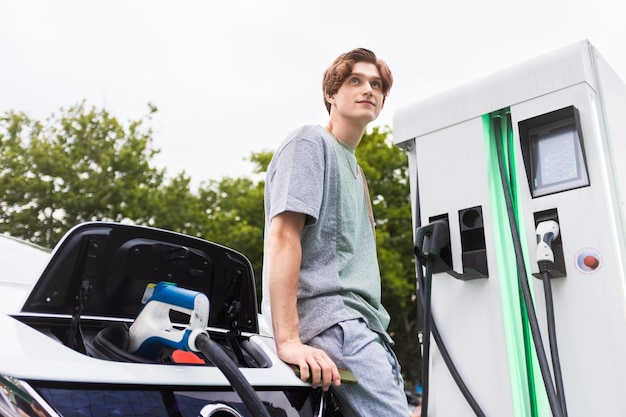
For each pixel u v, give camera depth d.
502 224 1.85
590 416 1.58
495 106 1.89
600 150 1.71
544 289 1.65
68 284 1.14
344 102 1.66
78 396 0.93
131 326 1.18
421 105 2.08
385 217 15.88
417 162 2.05
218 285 1.41
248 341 1.41
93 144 14.65
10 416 0.86
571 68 1.76
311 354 1.29
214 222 15.14
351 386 1.35
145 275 1.26
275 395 1.21
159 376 1.04
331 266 1.48
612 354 1.57
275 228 1.41
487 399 1.76
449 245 1.90
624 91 1.99
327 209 1.50
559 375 1.59
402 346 16.91
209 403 1.08
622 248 1.67
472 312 1.84
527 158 1.81
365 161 15.98
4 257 1.54
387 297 14.55
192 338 1.08
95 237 1.18
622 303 1.58
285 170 1.46
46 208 13.88
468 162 1.92
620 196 1.72
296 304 1.40
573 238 1.69
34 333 1.02
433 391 1.91
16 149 14.29
